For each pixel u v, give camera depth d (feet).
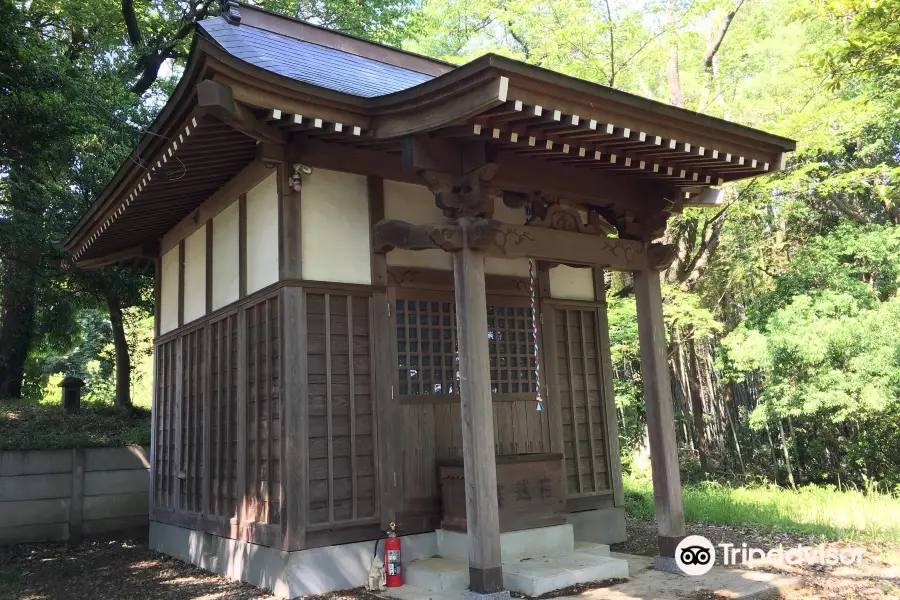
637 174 17.40
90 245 24.56
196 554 19.90
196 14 44.86
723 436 47.57
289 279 15.80
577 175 16.89
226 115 12.92
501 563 14.30
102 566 20.75
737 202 37.76
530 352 19.99
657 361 17.37
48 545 24.08
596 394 21.89
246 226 18.21
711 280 45.52
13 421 29.53
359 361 16.65
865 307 35.58
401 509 16.53
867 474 38.63
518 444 19.11
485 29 45.47
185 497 21.20
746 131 15.64
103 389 53.98
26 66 25.76
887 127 37.83
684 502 29.04
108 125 31.22
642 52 41.27
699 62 44.55
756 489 37.86
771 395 35.96
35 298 36.24
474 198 14.46
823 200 44.21
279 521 15.38
